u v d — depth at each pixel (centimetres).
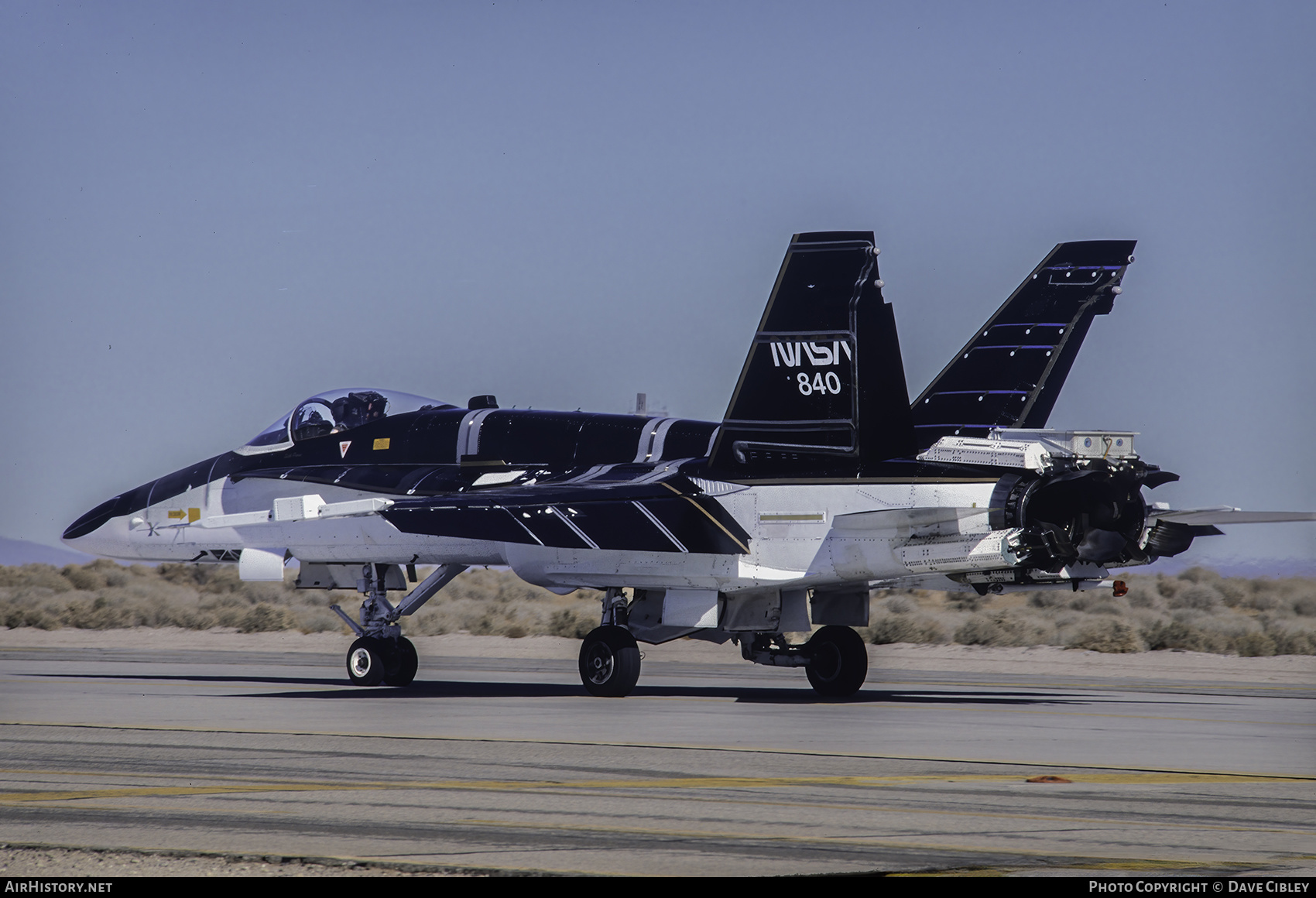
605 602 6925
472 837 2952
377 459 7875
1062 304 6612
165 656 11344
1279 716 5916
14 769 4044
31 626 16200
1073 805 3400
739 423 6444
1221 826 3120
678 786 3700
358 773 3953
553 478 7288
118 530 8462
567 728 5209
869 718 5666
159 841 2897
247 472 8206
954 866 2670
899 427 6084
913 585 6700
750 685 7906
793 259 6244
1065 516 5834
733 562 6425
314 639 14412
